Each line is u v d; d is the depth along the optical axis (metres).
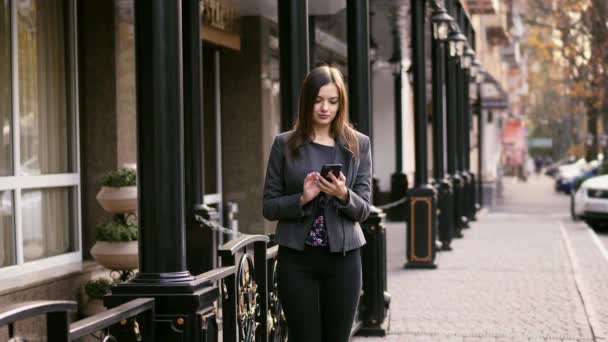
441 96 16.67
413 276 13.58
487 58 44.12
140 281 4.95
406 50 22.45
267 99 14.98
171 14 4.93
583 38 39.72
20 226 8.64
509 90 71.94
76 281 8.90
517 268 14.43
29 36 8.95
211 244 9.84
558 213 31.45
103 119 9.66
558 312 10.35
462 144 22.34
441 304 10.94
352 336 8.72
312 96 5.16
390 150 27.50
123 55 9.80
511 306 10.77
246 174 14.77
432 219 14.44
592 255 16.53
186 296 4.89
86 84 9.66
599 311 10.47
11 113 8.59
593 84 39.03
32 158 8.98
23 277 8.43
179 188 4.98
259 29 14.65
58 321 3.60
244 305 5.82
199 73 9.71
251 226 14.78
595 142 46.44
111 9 9.59
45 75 9.20
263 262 6.27
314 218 5.16
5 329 7.38
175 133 4.94
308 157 5.19
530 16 43.19
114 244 8.60
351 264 5.21
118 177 8.73
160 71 4.91
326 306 5.25
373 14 15.73
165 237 4.94
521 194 50.81
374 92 27.56
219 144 14.76
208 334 5.02
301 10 7.41
